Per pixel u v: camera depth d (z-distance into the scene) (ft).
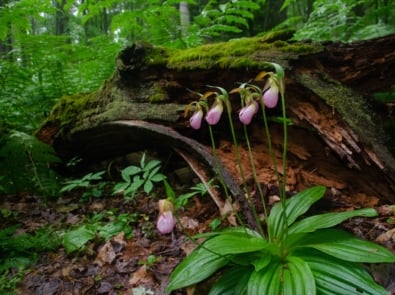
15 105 17.13
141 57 12.24
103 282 8.21
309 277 5.67
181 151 11.31
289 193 9.86
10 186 13.28
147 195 12.65
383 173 9.13
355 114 9.66
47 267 8.92
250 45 10.82
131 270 8.54
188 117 11.70
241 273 6.62
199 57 11.14
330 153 10.41
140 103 12.51
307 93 10.02
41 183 13.51
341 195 10.09
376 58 10.46
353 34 19.16
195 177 13.01
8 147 12.45
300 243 6.72
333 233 6.69
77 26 35.83
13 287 8.02
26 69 17.38
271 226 7.53
